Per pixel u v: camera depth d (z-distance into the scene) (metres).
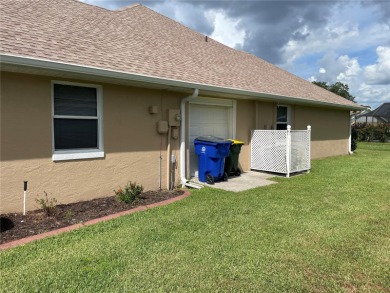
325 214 5.44
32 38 5.62
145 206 5.84
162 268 3.36
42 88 5.44
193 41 12.03
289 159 9.40
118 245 3.95
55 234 4.28
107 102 6.41
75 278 3.12
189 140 8.77
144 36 9.45
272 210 5.66
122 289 2.94
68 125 5.88
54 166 5.62
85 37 7.01
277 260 3.61
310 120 13.95
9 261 3.46
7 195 5.07
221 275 3.24
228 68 10.89
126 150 6.79
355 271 3.39
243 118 10.30
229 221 4.98
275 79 13.18
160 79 6.45
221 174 8.50
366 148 23.02
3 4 6.78
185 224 4.80
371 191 7.36
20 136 5.18
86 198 6.11
